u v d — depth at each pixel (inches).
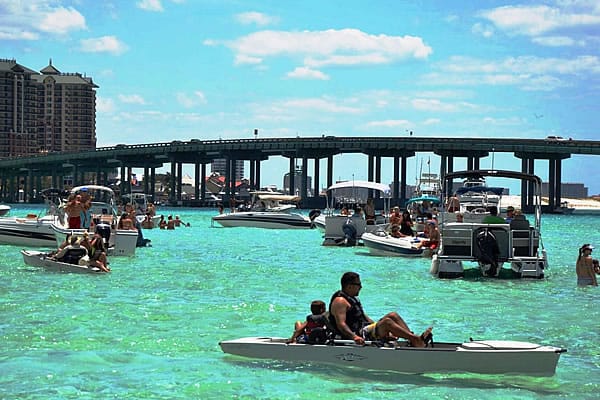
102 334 708.0
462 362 551.2
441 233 1210.6
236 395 514.0
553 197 7775.6
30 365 589.0
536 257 1190.3
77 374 563.5
